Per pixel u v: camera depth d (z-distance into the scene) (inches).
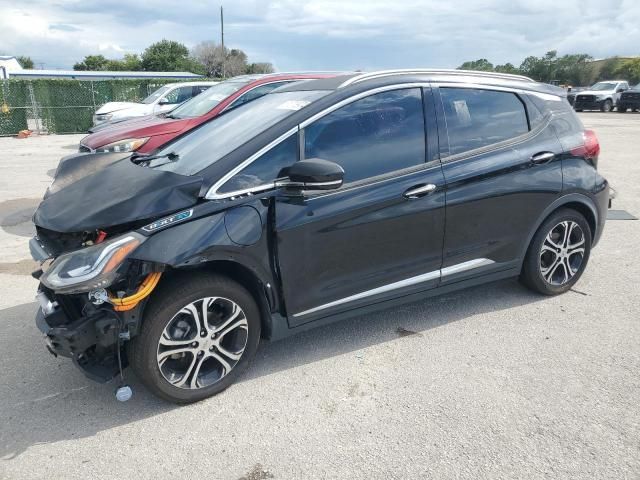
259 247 122.4
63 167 154.6
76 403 125.0
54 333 107.2
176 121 306.8
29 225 276.2
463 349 146.1
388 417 117.8
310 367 138.7
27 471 103.7
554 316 164.6
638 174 394.6
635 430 111.8
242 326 127.0
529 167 158.6
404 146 141.2
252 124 140.7
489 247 157.3
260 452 108.0
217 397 126.3
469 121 152.4
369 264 138.0
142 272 109.2
